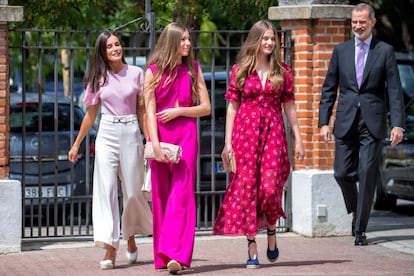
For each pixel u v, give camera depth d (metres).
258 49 12.40
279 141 12.45
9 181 14.28
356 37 14.50
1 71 14.36
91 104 12.81
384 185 19.80
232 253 14.01
